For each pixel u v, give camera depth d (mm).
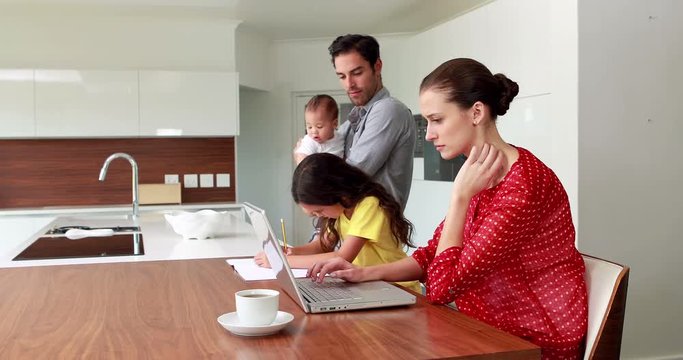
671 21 3414
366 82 2510
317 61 6363
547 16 3496
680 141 3459
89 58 5422
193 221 2971
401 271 1721
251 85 6039
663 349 3463
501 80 1533
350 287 1594
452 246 1495
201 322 1336
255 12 5250
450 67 1514
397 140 2445
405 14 5340
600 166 3316
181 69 5551
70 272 1988
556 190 1499
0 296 1632
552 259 1488
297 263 2010
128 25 5465
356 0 4887
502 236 1414
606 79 3312
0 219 5086
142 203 5602
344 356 1088
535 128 3650
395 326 1288
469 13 4383
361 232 1958
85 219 4227
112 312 1441
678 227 3471
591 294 1501
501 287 1494
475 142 1518
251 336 1218
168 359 1083
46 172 5617
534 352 1126
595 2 3281
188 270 2006
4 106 5172
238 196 5918
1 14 5254
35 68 5285
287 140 6445
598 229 3320
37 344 1189
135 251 2561
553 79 3457
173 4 4957
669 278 3463
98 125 5297
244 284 1758
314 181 1969
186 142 5820
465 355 1092
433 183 4902
